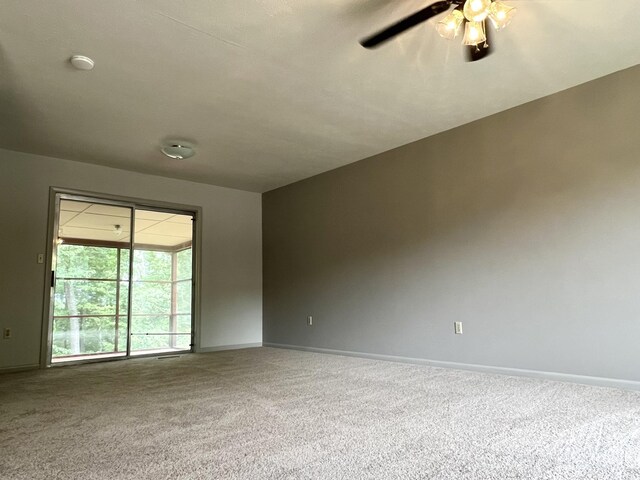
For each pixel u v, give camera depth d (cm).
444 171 459
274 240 676
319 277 595
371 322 521
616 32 290
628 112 338
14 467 190
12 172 492
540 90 374
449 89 368
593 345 346
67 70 324
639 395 307
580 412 265
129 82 345
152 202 593
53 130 438
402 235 496
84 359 527
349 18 272
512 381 364
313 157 538
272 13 265
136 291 586
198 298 623
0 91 354
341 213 571
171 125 431
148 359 548
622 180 338
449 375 396
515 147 404
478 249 425
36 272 497
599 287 346
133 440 224
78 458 200
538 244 383
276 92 367
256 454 201
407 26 240
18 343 479
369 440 219
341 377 393
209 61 317
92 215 552
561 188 372
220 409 284
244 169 580
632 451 199
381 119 428
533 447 206
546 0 257
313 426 243
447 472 179
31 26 271
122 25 273
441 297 452
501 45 303
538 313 379
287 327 640
